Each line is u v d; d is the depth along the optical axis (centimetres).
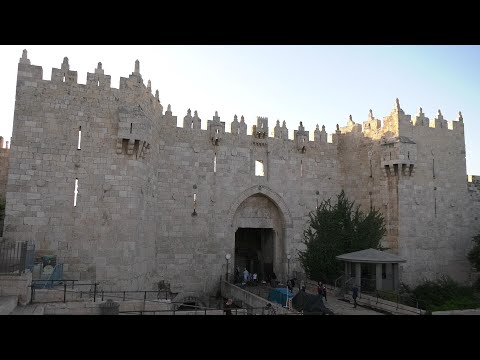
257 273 4825
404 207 4078
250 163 4288
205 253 3956
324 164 4656
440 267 4181
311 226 4319
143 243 3309
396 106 4219
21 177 2792
